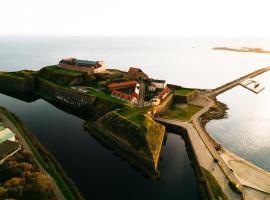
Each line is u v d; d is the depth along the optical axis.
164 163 72.12
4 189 47.41
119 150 76.38
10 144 64.88
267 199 57.91
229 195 57.78
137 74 140.00
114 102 103.69
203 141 82.69
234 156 76.62
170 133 92.75
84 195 56.44
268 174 68.19
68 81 130.88
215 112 113.50
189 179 65.31
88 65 141.88
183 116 104.19
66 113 109.38
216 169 67.44
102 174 64.62
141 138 75.44
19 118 100.62
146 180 63.72
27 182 51.38
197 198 58.19
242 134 95.50
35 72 152.00
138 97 112.69
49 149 75.50
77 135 86.44
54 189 53.84
